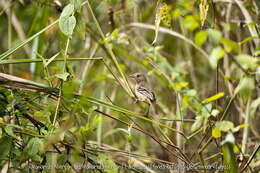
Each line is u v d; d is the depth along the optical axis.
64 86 5.97
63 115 6.45
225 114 7.18
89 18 9.09
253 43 8.53
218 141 8.22
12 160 6.07
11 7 10.14
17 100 6.04
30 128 6.43
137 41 10.52
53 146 6.21
